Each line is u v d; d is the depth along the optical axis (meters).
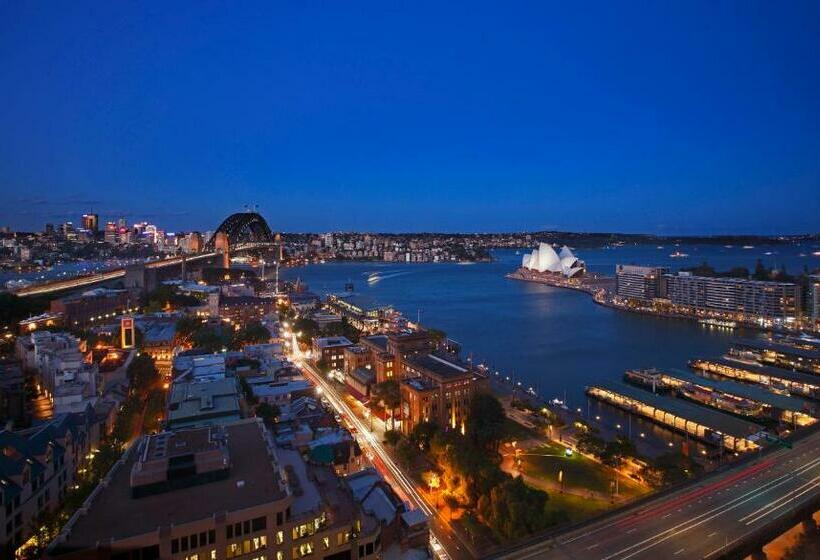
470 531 119.88
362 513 101.25
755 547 108.69
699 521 115.62
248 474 97.88
